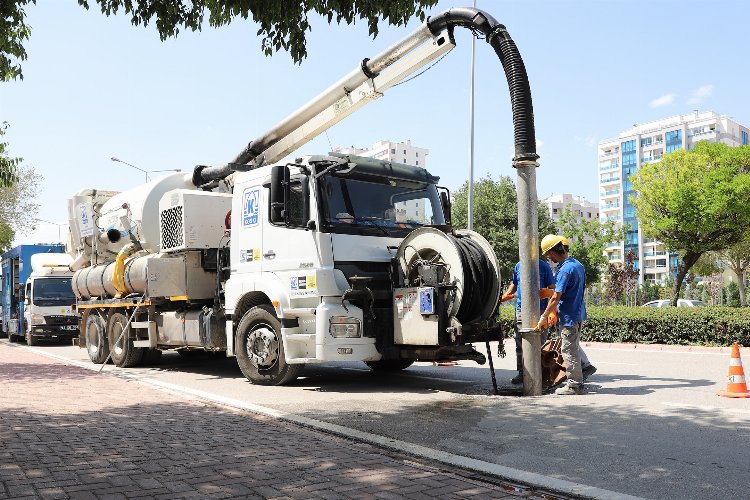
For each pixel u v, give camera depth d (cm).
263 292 980
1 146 1380
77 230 1577
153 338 1244
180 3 719
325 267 885
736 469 484
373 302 894
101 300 1419
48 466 485
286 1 670
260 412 728
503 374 1083
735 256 4966
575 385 824
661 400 772
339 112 1083
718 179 3089
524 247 845
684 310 1542
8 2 769
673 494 428
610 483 453
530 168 845
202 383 1016
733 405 735
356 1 674
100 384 998
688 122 11575
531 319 841
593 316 1669
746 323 1395
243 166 1057
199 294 1164
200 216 1152
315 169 905
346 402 805
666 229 3275
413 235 878
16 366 1345
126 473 466
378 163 970
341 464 495
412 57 984
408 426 651
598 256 3944
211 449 542
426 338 836
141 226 1291
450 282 834
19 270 2450
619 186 12512
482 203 3678
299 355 914
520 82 843
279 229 951
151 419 684
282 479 452
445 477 462
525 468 494
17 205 3875
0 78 911
